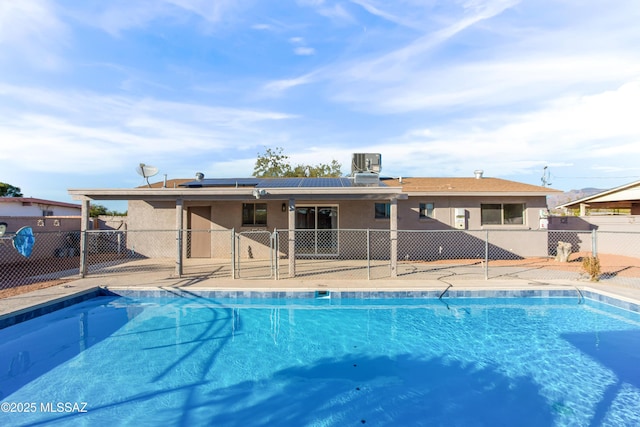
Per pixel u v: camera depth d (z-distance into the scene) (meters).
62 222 14.06
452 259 13.00
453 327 6.39
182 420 3.50
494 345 5.55
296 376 4.50
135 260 12.73
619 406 3.78
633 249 13.42
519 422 3.50
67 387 4.16
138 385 4.21
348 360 5.01
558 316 6.96
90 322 6.54
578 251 15.20
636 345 5.50
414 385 4.28
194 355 5.13
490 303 7.71
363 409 3.74
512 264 11.49
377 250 13.17
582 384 4.29
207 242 13.49
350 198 9.68
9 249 11.25
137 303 7.65
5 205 17.92
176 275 9.26
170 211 13.68
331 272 9.92
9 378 4.38
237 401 3.88
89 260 12.59
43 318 6.31
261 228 13.34
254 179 13.88
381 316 6.97
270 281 8.52
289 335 5.97
